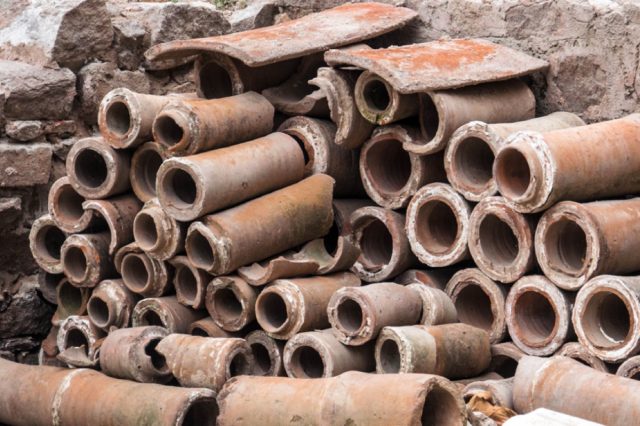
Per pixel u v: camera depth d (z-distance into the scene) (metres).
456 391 6.73
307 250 8.41
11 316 9.22
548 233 7.53
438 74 8.12
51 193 8.76
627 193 7.91
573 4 8.69
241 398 7.38
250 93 8.77
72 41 9.41
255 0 10.81
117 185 8.54
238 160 8.13
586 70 8.67
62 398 7.98
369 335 7.54
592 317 7.38
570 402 6.96
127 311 8.51
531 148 7.43
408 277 8.45
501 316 7.91
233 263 7.93
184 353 7.78
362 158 8.53
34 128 9.10
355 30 9.16
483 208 7.81
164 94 10.01
